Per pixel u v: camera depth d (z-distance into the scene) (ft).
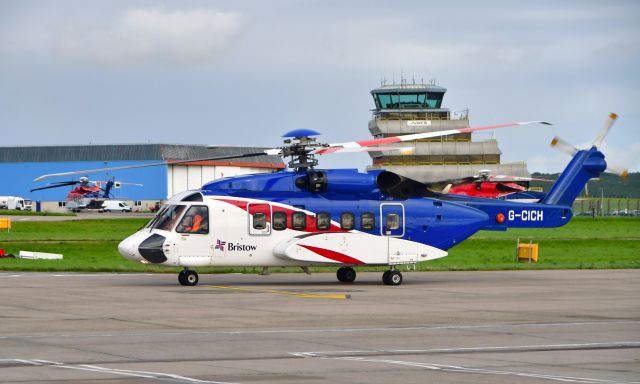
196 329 201.05
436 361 162.20
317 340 186.29
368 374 148.46
